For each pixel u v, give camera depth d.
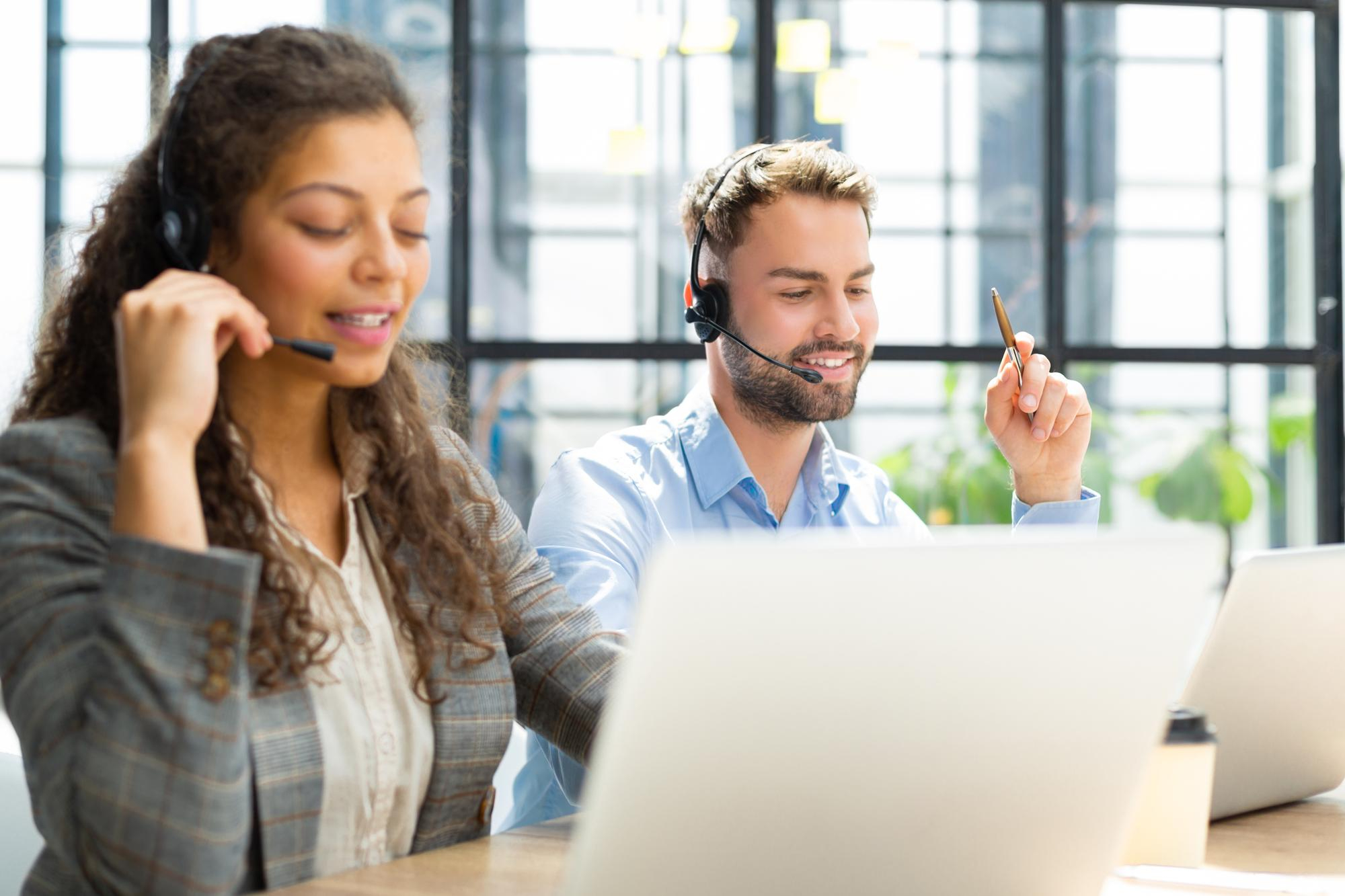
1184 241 5.35
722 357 2.03
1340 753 1.52
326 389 1.38
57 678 1.11
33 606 1.14
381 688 1.35
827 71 5.16
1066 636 0.91
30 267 4.71
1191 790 1.22
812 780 0.89
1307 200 5.37
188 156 1.29
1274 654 1.38
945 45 5.20
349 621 1.35
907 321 5.21
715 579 0.80
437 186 4.96
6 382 1.44
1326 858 1.31
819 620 0.84
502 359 5.03
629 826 0.86
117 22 4.74
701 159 5.11
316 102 1.26
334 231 1.27
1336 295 5.36
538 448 5.05
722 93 5.11
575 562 1.86
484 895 1.10
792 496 2.10
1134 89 5.32
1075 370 5.30
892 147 5.20
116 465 1.24
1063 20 5.24
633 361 5.07
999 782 0.94
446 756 1.37
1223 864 1.28
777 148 2.03
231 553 1.09
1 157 4.72
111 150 4.75
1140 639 0.94
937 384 5.19
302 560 1.33
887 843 0.93
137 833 1.05
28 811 1.59
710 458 2.05
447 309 5.02
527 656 1.52
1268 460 5.36
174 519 1.11
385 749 1.33
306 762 1.25
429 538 1.42
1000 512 5.13
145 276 1.36
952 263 5.24
